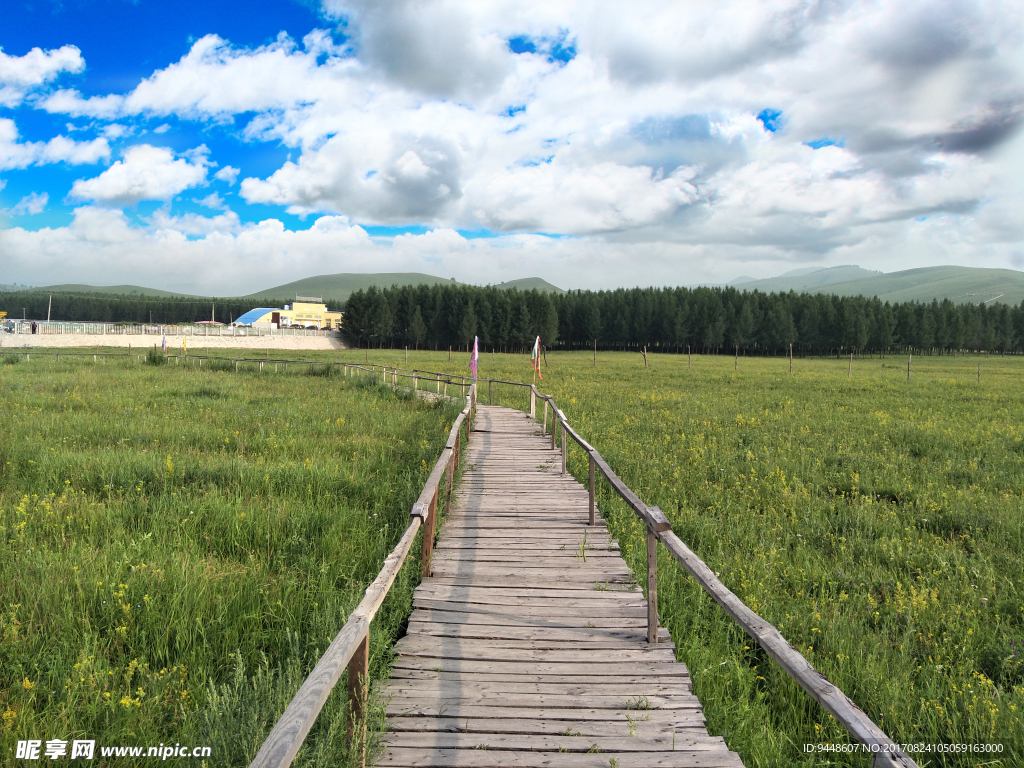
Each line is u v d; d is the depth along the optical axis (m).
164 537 7.12
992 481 11.23
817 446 14.35
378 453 12.66
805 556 7.57
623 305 103.81
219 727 3.51
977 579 6.92
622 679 4.39
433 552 7.11
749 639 5.52
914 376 40.91
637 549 7.40
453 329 94.38
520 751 3.54
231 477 9.92
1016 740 4.02
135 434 13.24
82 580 5.71
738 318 97.00
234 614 5.43
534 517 8.63
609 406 21.44
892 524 8.81
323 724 3.38
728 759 3.50
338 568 6.48
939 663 5.07
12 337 55.12
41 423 13.91
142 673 4.39
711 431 16.20
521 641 4.96
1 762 3.47
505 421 18.11
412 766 3.38
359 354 69.31
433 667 4.51
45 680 4.36
